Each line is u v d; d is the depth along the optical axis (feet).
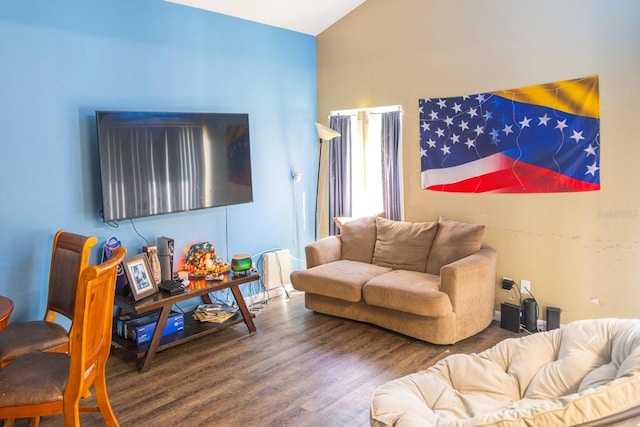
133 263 11.57
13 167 10.53
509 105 13.56
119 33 12.17
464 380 8.08
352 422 8.99
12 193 10.55
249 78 15.35
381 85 16.12
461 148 14.58
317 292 13.91
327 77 17.47
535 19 12.91
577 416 5.58
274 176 16.37
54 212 11.23
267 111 15.99
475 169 14.37
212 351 12.14
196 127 13.37
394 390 7.54
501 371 8.18
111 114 11.53
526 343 8.43
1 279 10.49
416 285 12.45
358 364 11.34
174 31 13.32
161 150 12.61
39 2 10.73
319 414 9.26
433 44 14.82
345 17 16.69
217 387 10.34
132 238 12.66
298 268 17.52
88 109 11.68
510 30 13.34
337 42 17.02
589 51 12.17
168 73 13.24
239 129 14.46
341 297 13.39
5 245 10.50
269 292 16.28
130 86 12.46
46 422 9.11
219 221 14.70
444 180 15.03
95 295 7.32
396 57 15.66
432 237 14.34
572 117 12.56
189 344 12.57
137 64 12.57
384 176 16.15
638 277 12.02
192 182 13.37
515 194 13.67
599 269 12.53
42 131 10.93
